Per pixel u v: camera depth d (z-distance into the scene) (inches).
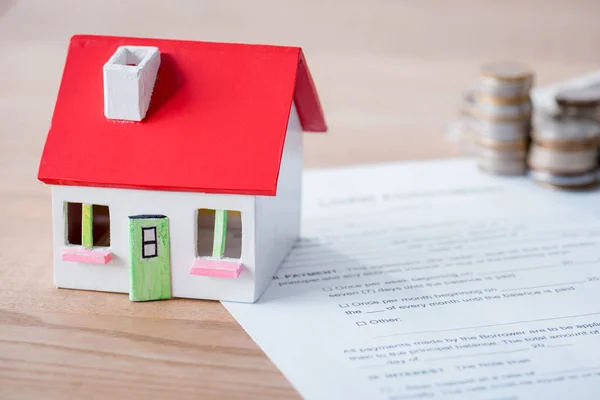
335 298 30.1
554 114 41.6
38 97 46.6
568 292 30.5
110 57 30.5
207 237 33.1
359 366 26.0
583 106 40.8
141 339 27.3
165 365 26.0
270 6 59.7
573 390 24.9
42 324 28.0
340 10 59.7
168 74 30.1
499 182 40.1
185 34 53.0
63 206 29.5
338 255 33.3
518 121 39.9
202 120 29.3
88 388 24.8
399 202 37.9
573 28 57.1
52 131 29.5
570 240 34.5
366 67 51.3
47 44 53.1
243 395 24.7
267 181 28.1
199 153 28.8
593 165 39.5
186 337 27.5
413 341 27.4
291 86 29.5
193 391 24.8
